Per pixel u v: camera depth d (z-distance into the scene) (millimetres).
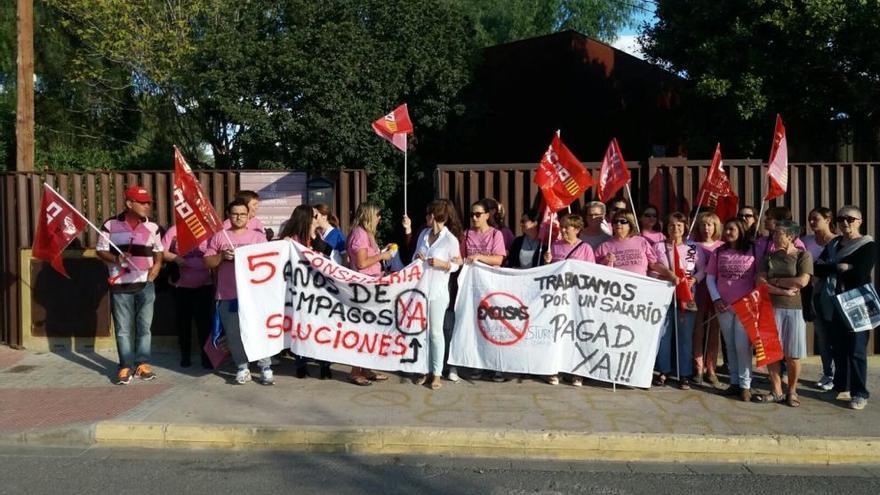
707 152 15492
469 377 8312
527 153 17719
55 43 18609
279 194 9844
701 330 8102
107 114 19484
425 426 6523
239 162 16188
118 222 8062
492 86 18016
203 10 16641
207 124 16938
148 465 6008
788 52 13695
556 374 8047
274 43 14578
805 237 8422
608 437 6297
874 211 9344
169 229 8859
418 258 7926
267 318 7891
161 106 17938
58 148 18047
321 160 14484
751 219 8000
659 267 7875
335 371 8555
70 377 8359
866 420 6848
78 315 9656
